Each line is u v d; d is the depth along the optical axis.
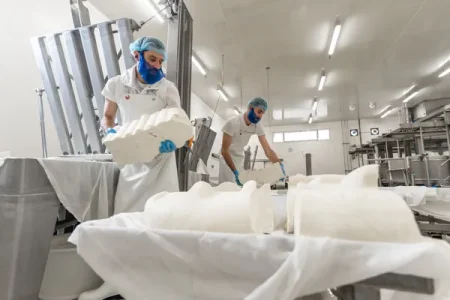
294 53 4.44
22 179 0.76
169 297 0.43
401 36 4.00
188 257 0.42
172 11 1.74
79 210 0.98
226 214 0.47
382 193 0.44
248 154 3.54
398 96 6.62
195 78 5.34
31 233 0.77
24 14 2.26
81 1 1.90
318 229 0.40
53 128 2.43
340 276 0.35
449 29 3.84
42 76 1.89
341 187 0.57
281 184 2.23
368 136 8.69
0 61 2.04
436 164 3.44
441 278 0.31
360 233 0.39
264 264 0.39
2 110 2.03
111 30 1.71
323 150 8.96
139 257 0.45
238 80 5.51
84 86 1.81
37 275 0.76
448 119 3.36
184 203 0.52
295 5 3.27
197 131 2.75
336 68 5.05
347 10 3.39
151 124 1.00
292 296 0.35
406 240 0.37
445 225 1.15
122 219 0.58
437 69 5.15
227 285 0.41
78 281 0.72
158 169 1.27
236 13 3.39
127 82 1.41
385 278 0.34
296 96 6.56
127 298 0.44
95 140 1.83
